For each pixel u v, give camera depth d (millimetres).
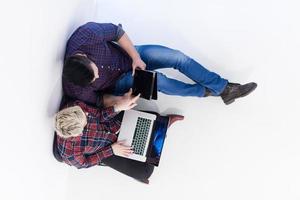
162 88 2645
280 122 2828
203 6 2885
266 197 2854
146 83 2359
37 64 1875
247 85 2674
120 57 2352
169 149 2945
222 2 2867
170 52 2520
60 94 2344
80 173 3021
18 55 1647
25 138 1947
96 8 2947
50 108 2229
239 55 2852
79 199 3021
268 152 2846
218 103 2885
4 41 1503
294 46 2801
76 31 2166
